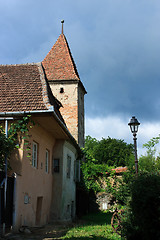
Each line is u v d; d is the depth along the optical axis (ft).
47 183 45.65
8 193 29.96
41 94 38.06
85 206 73.97
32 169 37.45
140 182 23.29
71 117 84.02
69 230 35.37
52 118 36.37
